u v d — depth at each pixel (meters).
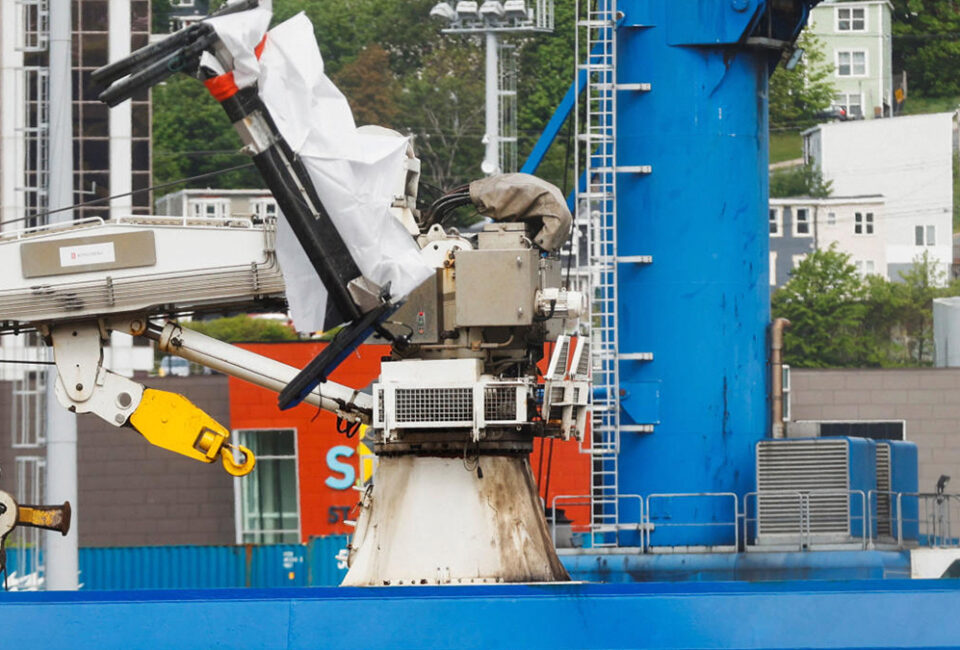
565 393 66.75
